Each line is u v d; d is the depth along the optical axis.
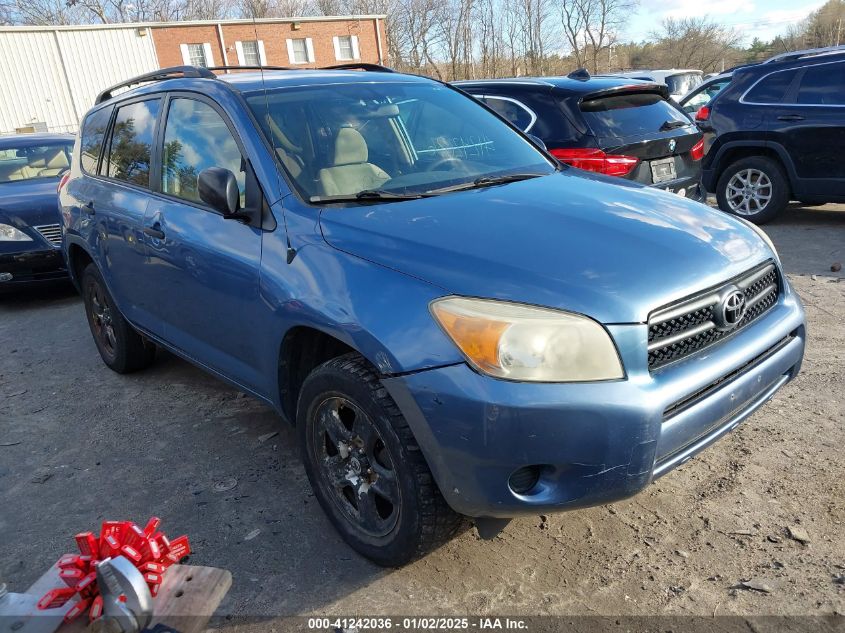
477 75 37.38
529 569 2.62
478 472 2.19
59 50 29.25
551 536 2.80
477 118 3.90
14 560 2.87
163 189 3.69
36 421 4.18
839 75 7.22
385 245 2.54
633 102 5.77
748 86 7.86
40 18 41.97
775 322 2.75
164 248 3.51
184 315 3.55
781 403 3.74
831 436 3.37
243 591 2.60
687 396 2.29
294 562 2.74
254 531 2.95
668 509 2.92
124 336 4.53
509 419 2.11
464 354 2.18
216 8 35.59
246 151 3.10
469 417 2.15
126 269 4.02
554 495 2.21
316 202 2.89
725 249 2.65
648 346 2.27
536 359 2.14
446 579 2.60
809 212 8.47
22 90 28.83
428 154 3.44
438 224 2.64
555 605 2.44
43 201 6.76
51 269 6.76
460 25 36.69
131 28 30.58
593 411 2.12
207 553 2.82
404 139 3.45
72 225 4.63
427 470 2.34
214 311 3.24
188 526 3.01
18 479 3.52
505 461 2.15
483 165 3.48
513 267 2.34
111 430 3.98
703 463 3.23
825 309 5.10
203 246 3.20
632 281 2.32
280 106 3.28
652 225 2.71
